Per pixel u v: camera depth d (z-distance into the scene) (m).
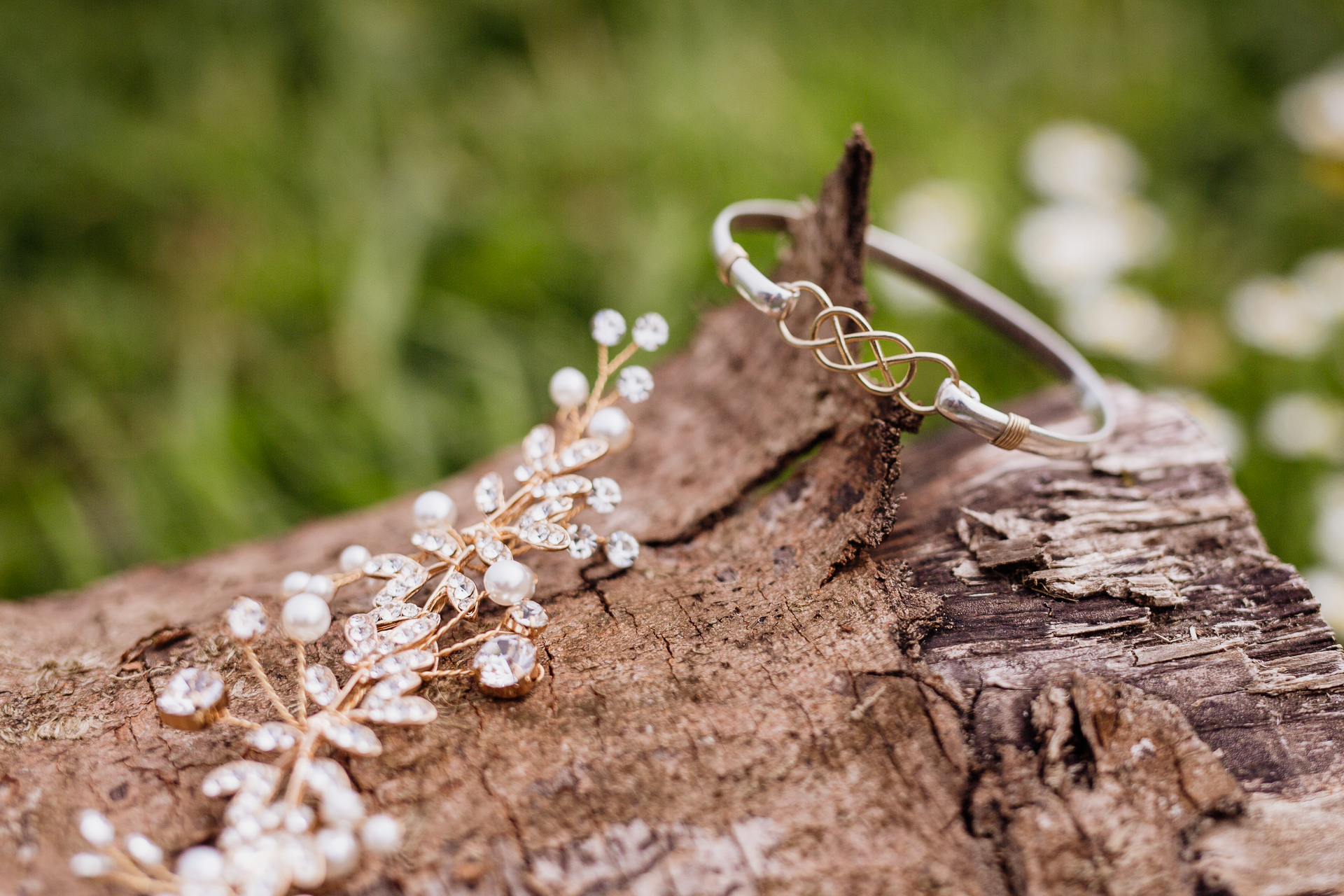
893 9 0.74
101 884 0.37
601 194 0.64
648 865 0.37
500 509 0.42
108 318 0.57
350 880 0.37
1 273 0.59
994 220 0.59
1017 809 0.37
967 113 0.67
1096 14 0.75
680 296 0.57
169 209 0.61
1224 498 0.42
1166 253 0.59
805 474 0.42
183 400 0.54
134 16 0.68
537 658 0.40
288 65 0.68
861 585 0.40
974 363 0.56
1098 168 0.57
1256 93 0.72
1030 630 0.40
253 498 0.53
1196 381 0.56
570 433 0.43
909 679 0.39
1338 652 0.40
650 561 0.42
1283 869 0.37
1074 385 0.48
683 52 0.69
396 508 0.47
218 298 0.57
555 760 0.38
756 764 0.38
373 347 0.55
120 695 0.40
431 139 0.65
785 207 0.47
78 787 0.38
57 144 0.61
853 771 0.38
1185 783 0.38
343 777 0.38
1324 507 0.51
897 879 0.37
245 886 0.36
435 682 0.39
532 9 0.73
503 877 0.37
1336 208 0.62
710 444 0.45
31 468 0.54
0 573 0.52
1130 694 0.39
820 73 0.67
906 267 0.51
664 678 0.39
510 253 0.59
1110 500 0.42
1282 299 0.55
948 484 0.43
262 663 0.40
